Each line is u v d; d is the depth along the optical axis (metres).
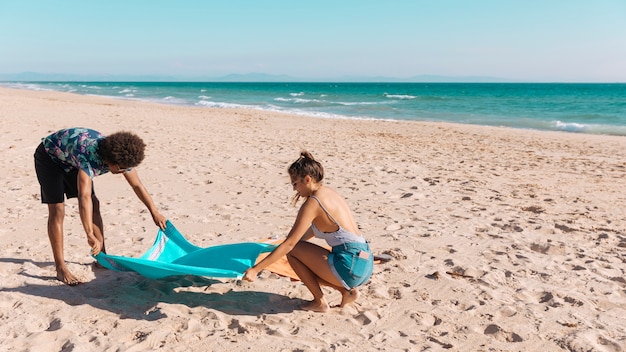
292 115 25.47
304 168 3.56
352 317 3.76
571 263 5.01
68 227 6.02
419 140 16.12
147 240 5.57
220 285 4.30
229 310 3.82
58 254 4.20
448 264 4.93
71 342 3.20
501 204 7.62
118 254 5.08
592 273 4.76
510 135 18.17
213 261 3.83
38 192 7.74
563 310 3.92
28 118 17.19
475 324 3.68
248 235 5.88
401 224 6.42
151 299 3.98
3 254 4.97
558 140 16.88
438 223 6.47
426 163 11.45
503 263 5.01
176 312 3.71
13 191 7.76
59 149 3.93
